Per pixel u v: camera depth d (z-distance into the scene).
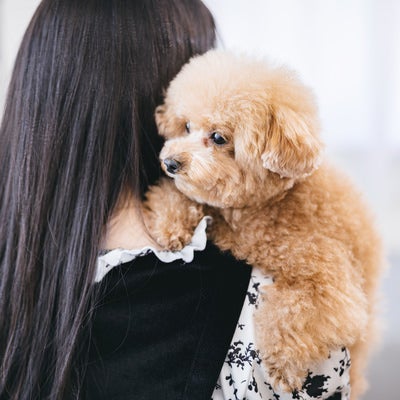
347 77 2.45
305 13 2.43
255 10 2.45
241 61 0.91
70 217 0.79
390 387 1.98
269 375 0.75
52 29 0.84
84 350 0.78
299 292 0.78
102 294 0.77
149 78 0.88
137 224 0.84
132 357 0.77
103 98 0.80
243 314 0.77
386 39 2.40
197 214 0.87
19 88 0.86
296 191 0.88
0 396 0.81
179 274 0.78
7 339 0.82
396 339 2.12
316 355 0.75
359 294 0.81
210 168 0.85
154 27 0.89
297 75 0.94
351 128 2.50
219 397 0.75
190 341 0.76
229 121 0.86
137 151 0.84
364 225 0.91
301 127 0.83
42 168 0.81
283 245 0.81
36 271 0.81
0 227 0.87
